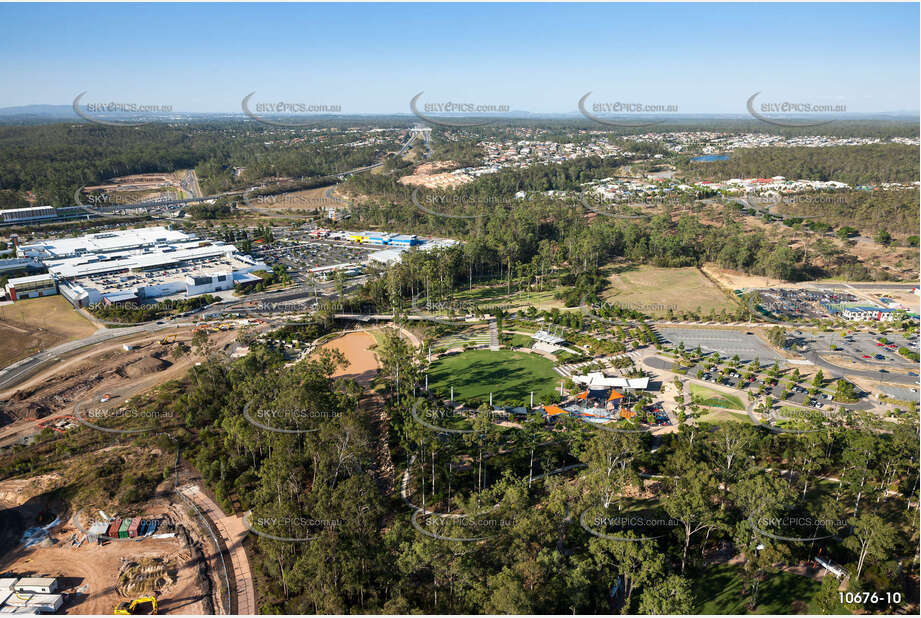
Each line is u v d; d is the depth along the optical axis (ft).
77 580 359.87
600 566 327.47
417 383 607.37
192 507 430.20
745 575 351.05
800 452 437.99
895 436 416.26
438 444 450.30
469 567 312.91
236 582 359.05
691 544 370.94
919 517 370.73
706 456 428.56
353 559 322.55
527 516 343.67
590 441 435.94
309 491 421.18
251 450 466.29
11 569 368.89
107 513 421.59
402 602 296.92
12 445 509.76
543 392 609.01
